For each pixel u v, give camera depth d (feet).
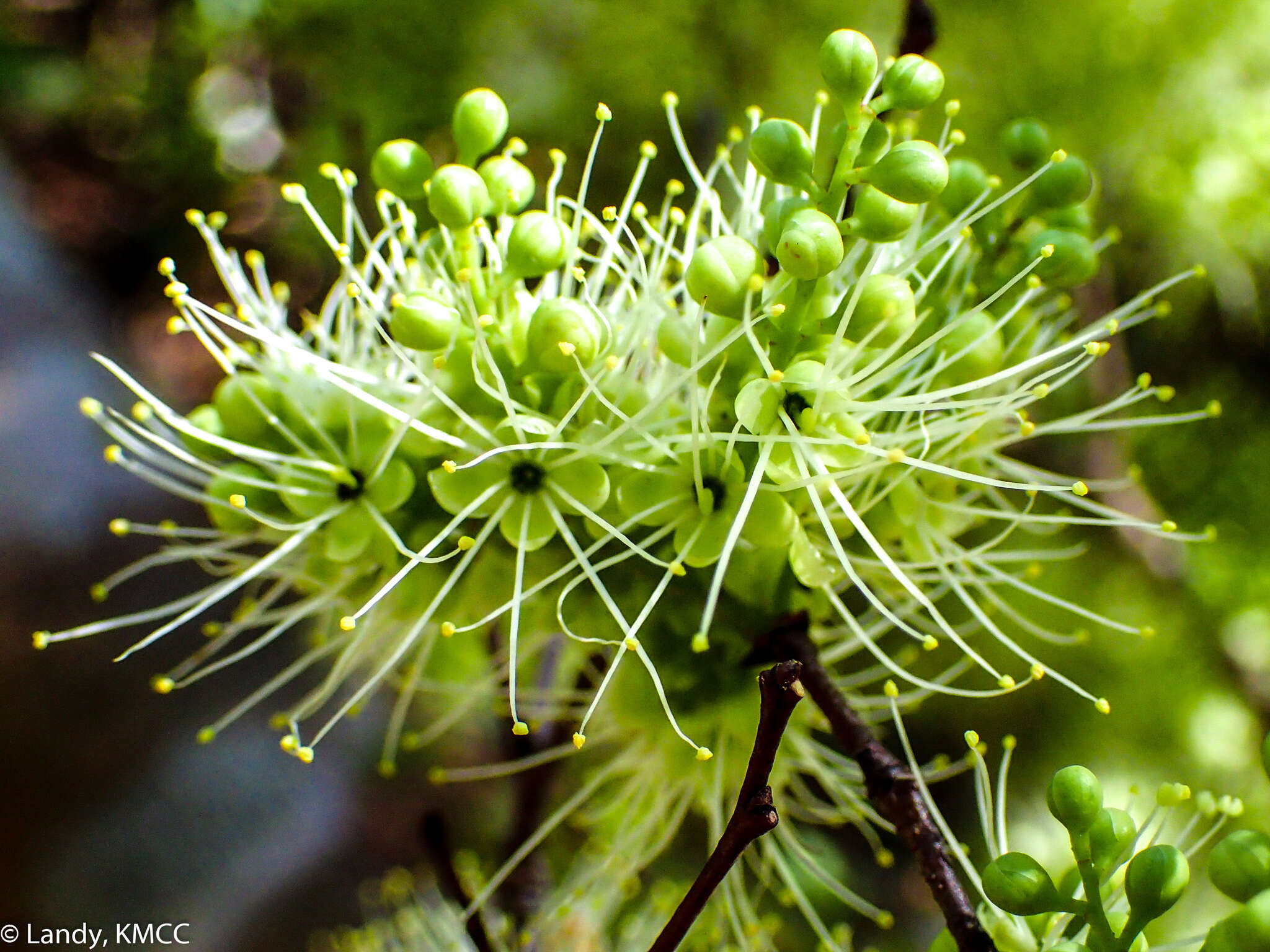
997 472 0.49
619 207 0.84
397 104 0.86
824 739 0.58
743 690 0.45
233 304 1.23
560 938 0.54
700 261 0.41
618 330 0.45
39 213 1.71
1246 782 0.91
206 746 1.07
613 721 0.48
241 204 1.41
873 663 0.88
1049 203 0.46
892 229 0.42
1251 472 0.99
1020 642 0.95
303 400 0.46
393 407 0.44
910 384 0.44
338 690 0.93
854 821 0.48
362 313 0.44
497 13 0.85
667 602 0.45
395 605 0.46
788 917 0.83
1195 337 1.00
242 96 1.47
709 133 0.76
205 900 0.99
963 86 0.84
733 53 0.84
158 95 1.57
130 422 0.46
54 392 1.26
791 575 0.44
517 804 0.55
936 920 1.01
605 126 0.85
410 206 0.58
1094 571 0.98
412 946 0.57
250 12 1.06
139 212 1.82
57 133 1.90
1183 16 0.84
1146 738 0.93
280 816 1.06
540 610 0.46
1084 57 0.85
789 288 0.42
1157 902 0.38
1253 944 0.36
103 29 1.91
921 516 0.45
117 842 0.98
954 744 0.98
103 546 1.13
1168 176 0.88
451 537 0.46
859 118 0.42
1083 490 0.42
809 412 0.42
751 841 0.38
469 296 0.43
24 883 0.93
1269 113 0.88
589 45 0.85
